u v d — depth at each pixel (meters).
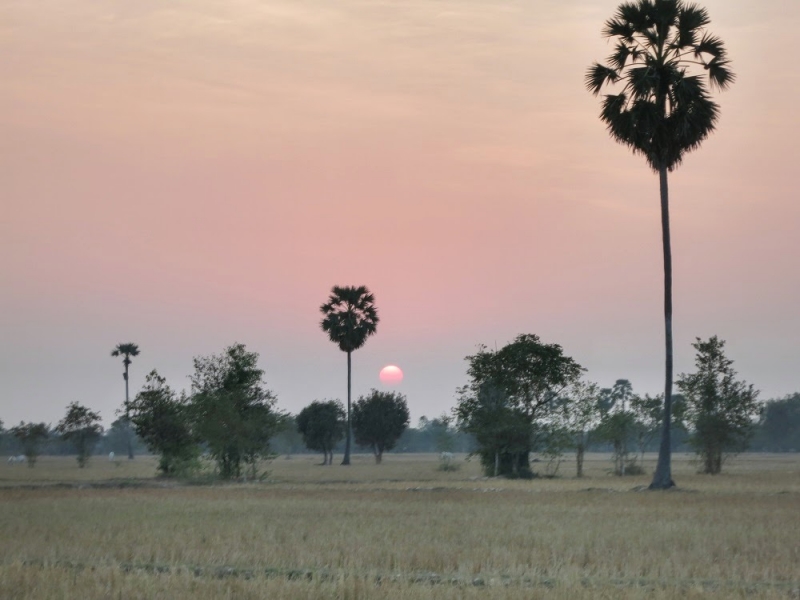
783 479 79.94
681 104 66.94
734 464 137.00
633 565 28.45
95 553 31.41
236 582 24.91
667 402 66.62
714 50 68.31
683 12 68.00
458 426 91.50
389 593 23.61
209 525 40.25
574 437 92.19
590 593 23.61
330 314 146.00
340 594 23.55
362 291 146.88
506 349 90.12
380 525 40.19
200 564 29.48
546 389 89.88
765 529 37.88
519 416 89.25
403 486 73.94
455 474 105.50
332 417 166.00
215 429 84.50
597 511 46.78
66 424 139.62
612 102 69.19
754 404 92.81
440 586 24.64
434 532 37.31
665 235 68.06
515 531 37.50
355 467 135.88
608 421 97.62
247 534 36.56
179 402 87.56
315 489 68.88
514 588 24.34
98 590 23.97
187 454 86.88
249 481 84.81
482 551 31.38
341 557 30.61
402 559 29.94
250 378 89.38
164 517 44.38
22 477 95.00
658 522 40.78
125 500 55.78
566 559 29.52
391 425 168.25
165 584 24.66
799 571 27.67
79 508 49.66
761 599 23.38
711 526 39.16
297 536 36.03
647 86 66.81
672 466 123.31
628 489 66.38
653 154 68.69
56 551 31.97
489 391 90.56
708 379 93.12
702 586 24.98
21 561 29.42
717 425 92.00
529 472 90.75
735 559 29.53
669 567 28.02
